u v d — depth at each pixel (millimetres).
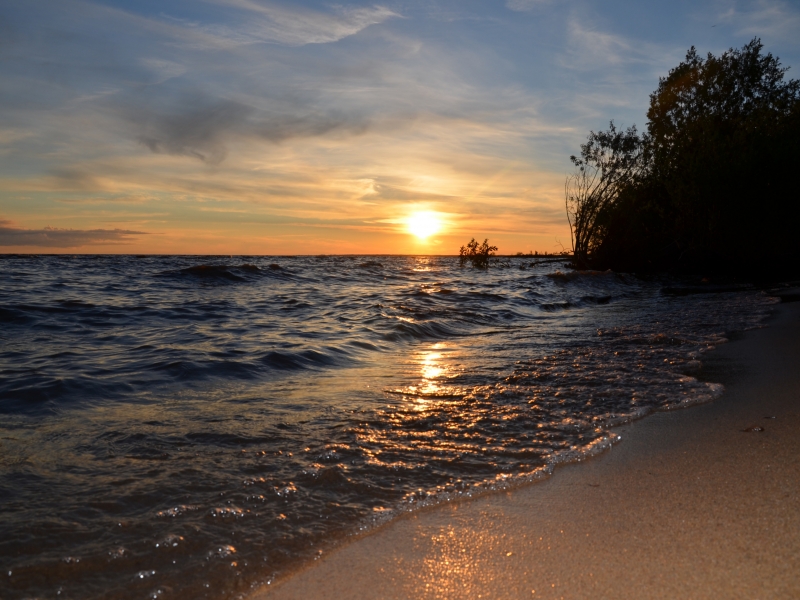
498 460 2754
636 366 4926
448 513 2191
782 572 1656
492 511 2191
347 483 2488
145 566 1835
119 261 29078
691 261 22109
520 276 22812
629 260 23281
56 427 3357
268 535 2033
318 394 4207
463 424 3369
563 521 2072
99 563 1848
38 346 6328
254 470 2650
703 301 11406
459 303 11539
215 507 2256
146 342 6625
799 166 18641
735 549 1798
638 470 2537
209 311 9906
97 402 3969
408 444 3012
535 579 1703
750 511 2051
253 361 5410
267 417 3564
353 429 3277
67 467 2695
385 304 11031
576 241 24812
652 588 1618
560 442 2998
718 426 3115
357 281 19531
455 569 1782
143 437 3150
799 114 20453
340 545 1965
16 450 2939
